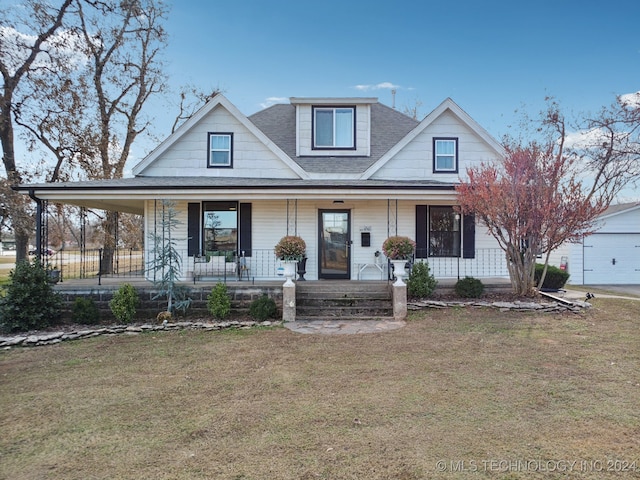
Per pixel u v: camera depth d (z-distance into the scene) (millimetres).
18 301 8055
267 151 12273
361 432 3678
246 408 4270
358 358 6020
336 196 9789
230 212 11680
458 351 6281
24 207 14812
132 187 9531
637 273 16062
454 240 12078
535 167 9297
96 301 9383
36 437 3695
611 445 3383
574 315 8789
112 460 3268
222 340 7270
